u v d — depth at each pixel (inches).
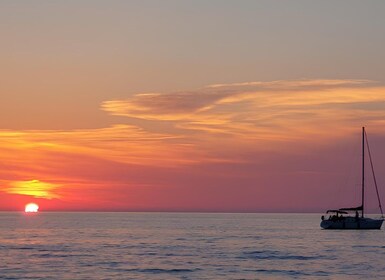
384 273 3083.2
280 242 5113.2
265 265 3383.4
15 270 3152.1
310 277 2940.5
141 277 2925.7
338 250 4303.6
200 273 3056.1
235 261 3572.8
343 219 5846.5
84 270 3154.5
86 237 5851.4
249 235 6269.7
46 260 3607.3
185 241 5255.9
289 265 3388.3
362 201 5797.2
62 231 7081.7
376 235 5782.5
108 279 2864.2
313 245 4763.8
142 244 4872.0
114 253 4050.2
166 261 3563.0
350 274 3041.3
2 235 6151.6
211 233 6717.5
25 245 4751.5
